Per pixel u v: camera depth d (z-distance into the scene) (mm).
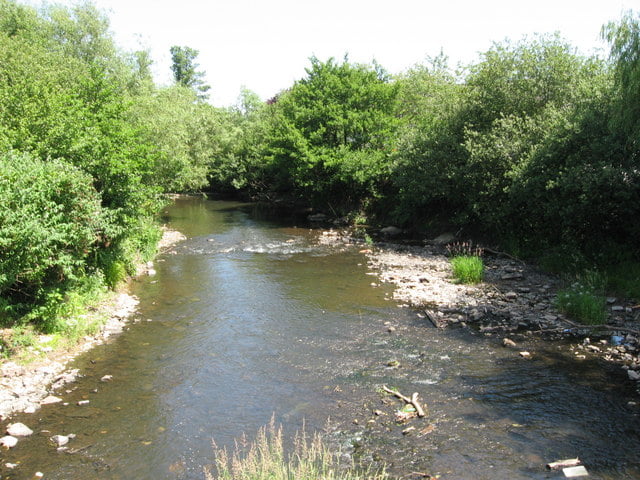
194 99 53531
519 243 20359
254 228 30344
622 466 6207
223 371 9484
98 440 7012
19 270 9203
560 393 8312
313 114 33719
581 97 17641
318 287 15969
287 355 10289
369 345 10812
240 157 51156
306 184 33375
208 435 7195
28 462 6430
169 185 27500
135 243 17984
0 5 26125
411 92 36438
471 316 12602
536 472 6141
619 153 14625
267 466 5891
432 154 23406
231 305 13906
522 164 17906
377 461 6488
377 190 31375
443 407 7953
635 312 12125
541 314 12617
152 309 13461
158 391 8602
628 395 8164
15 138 12453
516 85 21375
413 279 16797
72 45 29062
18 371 8891
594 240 16359
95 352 10336
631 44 12758
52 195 10555
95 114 15766
